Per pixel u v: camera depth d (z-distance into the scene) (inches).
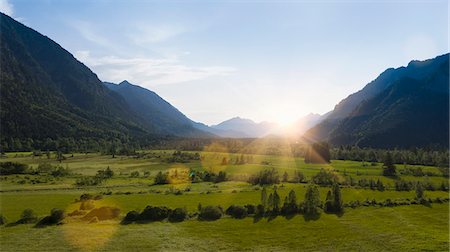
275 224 2935.5
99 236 2527.1
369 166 7357.3
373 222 3021.7
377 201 3779.5
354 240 2536.9
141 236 2549.2
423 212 3410.4
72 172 6343.5
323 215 3238.2
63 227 2721.5
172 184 5201.8
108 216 3029.0
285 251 2315.5
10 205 3474.4
